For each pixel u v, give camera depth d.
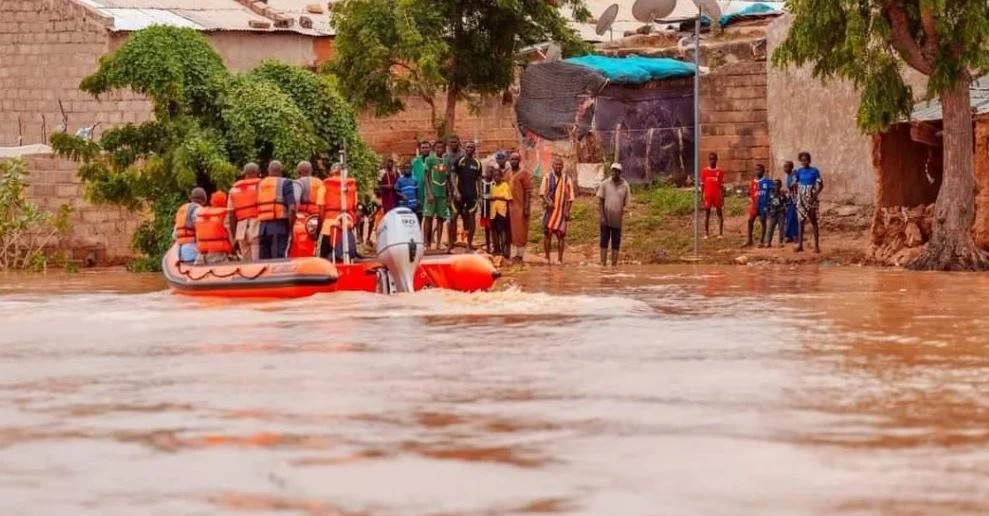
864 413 15.63
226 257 37.91
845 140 59.41
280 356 21.88
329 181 37.22
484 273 35.31
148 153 55.28
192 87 54.56
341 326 26.78
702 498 11.68
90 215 64.56
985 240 47.59
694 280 41.19
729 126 65.44
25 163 61.44
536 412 15.99
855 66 46.19
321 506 11.59
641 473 12.67
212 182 53.88
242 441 14.44
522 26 74.56
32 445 14.41
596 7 89.75
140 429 15.27
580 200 64.56
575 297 33.47
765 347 22.31
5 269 59.56
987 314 28.31
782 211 54.50
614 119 65.62
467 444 14.12
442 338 24.22
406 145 75.25
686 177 65.38
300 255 37.19
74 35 68.25
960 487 11.97
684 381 18.33
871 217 57.44
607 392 17.44
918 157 52.31
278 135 53.91
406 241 34.72
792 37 47.12
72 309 32.72
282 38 75.06
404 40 70.94
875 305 30.83
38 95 68.62
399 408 16.41
